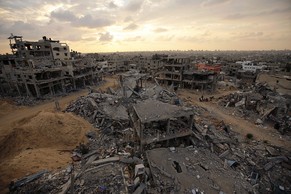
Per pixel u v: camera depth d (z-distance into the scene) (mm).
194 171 13969
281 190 14273
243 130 26172
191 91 51750
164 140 17828
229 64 88250
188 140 19406
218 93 50531
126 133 21844
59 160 16312
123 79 50125
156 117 16344
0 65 46438
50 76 44750
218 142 20688
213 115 31922
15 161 15156
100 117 26594
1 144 19344
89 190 11000
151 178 13047
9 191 11984
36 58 48438
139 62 89312
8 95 42969
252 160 18469
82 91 50844
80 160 16625
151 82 62500
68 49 59844
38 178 13031
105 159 14508
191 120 18688
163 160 14844
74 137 21422
